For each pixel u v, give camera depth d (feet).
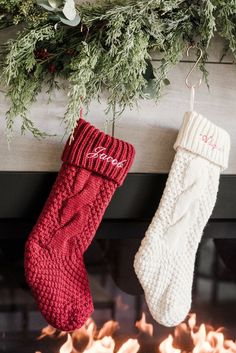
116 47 3.77
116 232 4.56
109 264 5.09
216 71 4.32
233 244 5.15
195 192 4.16
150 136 4.36
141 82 3.95
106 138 4.05
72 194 4.07
